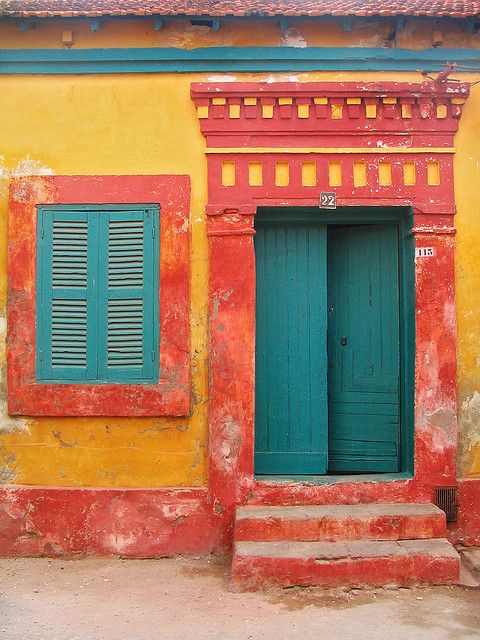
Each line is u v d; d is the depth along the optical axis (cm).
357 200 591
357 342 640
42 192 593
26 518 579
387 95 591
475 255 596
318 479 591
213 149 593
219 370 583
